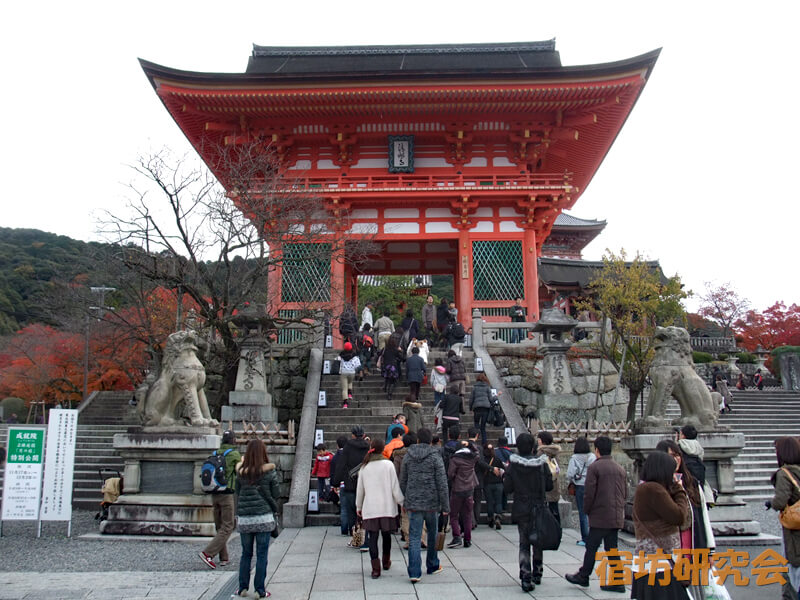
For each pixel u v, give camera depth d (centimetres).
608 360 2258
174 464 1212
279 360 2227
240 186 2038
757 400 3061
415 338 2117
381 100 2733
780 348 4169
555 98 2758
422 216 2914
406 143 2950
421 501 883
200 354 2033
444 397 1591
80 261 2609
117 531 1186
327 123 2919
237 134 2938
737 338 5262
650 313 2562
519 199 2844
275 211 2078
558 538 823
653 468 605
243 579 789
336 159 3017
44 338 4100
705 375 4047
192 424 1217
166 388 1242
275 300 2617
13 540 1185
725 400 2762
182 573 918
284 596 803
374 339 2392
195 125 3023
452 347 2130
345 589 838
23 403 4372
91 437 2175
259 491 793
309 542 1185
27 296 6431
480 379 1647
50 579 876
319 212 2630
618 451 1733
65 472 1245
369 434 1722
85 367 3578
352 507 1187
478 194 2788
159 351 2002
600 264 4875
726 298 6397
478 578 897
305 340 2348
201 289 2159
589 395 2167
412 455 905
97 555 1044
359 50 3659
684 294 2639
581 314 3303
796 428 2491
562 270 4756
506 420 1752
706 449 1163
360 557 1050
